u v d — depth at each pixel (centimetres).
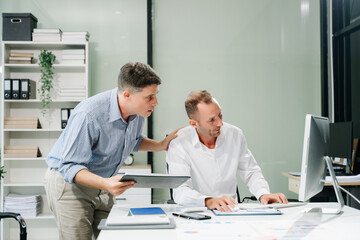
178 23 455
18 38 414
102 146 195
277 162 453
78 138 183
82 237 196
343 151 364
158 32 454
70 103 437
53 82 436
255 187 212
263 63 457
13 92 409
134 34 451
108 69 448
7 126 409
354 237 130
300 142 455
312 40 462
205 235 132
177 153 217
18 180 429
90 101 193
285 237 129
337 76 454
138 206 185
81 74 440
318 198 416
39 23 443
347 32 437
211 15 457
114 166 207
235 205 177
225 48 456
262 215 166
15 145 428
